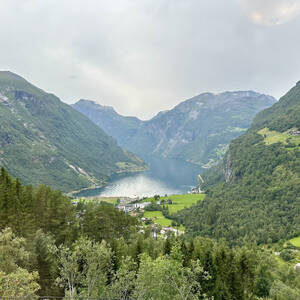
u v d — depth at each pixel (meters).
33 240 58.56
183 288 39.81
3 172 69.62
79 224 83.81
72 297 36.28
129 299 40.88
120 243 70.44
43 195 79.81
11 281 30.53
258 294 67.44
